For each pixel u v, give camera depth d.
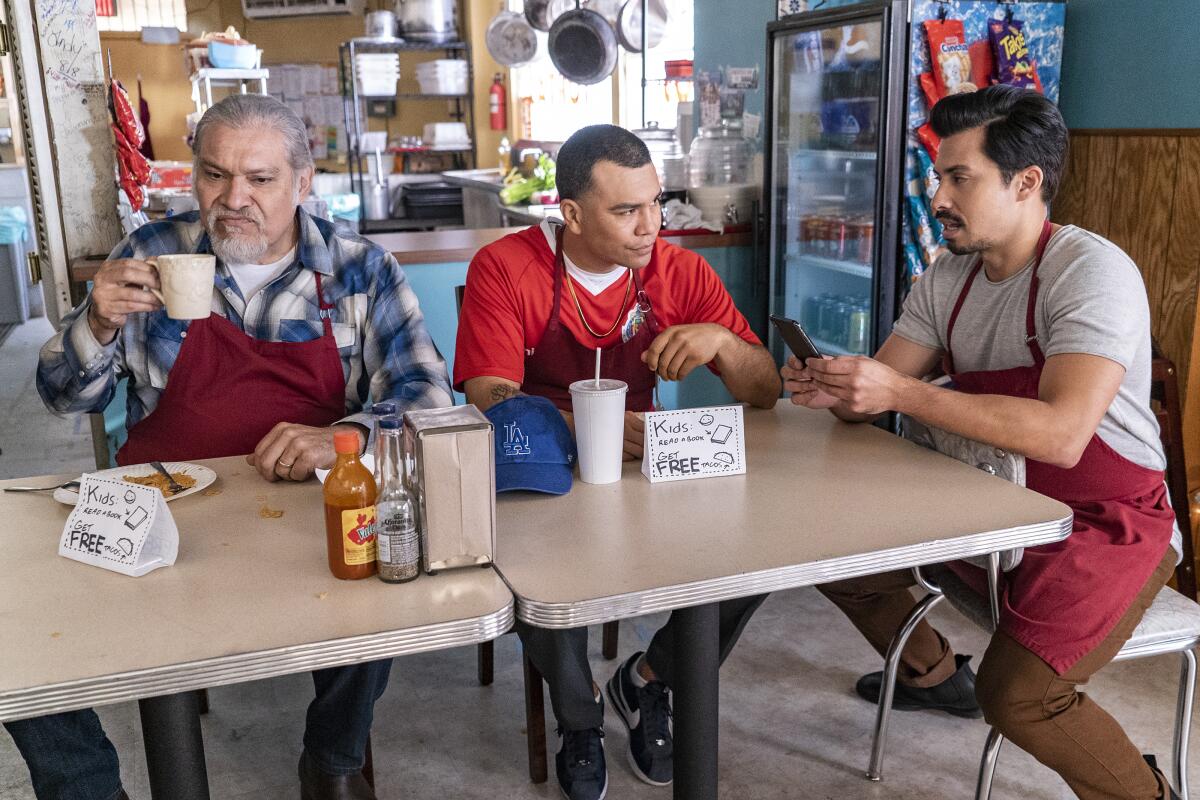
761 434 1.91
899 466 1.72
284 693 2.48
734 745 2.23
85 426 4.72
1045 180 1.78
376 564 1.32
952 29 2.92
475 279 2.11
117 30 8.96
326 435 1.71
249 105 1.93
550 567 1.33
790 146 3.68
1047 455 1.65
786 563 1.33
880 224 3.03
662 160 4.11
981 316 1.89
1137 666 2.52
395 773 2.15
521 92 8.14
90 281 3.14
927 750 2.21
